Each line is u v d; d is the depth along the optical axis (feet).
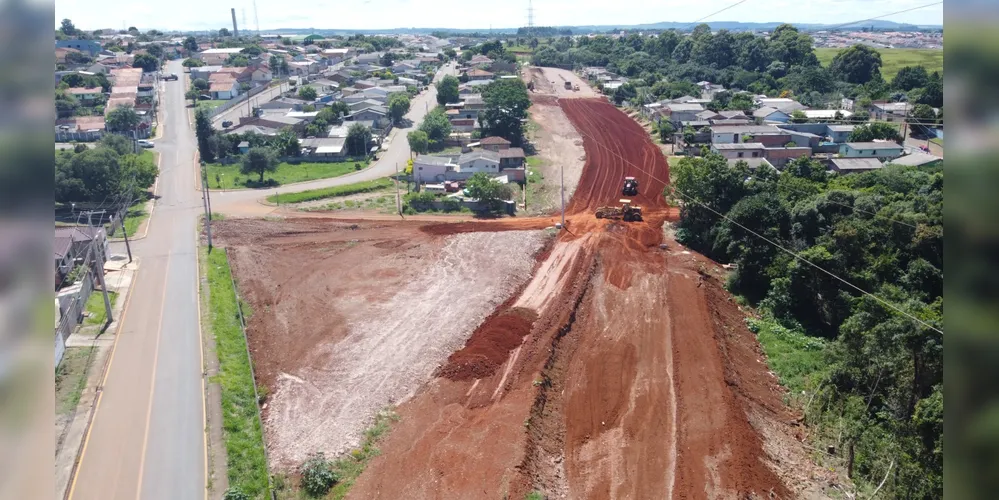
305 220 195.72
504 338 121.70
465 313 134.10
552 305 138.31
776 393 110.83
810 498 84.69
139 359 113.19
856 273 133.69
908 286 129.39
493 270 157.99
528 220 196.75
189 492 80.89
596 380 111.65
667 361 117.08
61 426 93.35
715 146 246.68
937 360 84.64
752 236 153.58
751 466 89.10
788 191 177.58
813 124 276.82
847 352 105.09
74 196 200.44
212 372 109.09
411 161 249.34
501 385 107.55
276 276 155.22
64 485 81.66
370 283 151.02
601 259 165.99
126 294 141.38
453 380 109.50
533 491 83.56
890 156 237.66
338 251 171.83
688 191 180.96
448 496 82.94
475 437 94.32
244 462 87.10
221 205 210.18
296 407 102.06
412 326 128.77
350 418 99.30
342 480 86.17
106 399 100.53
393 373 111.65
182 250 169.78
